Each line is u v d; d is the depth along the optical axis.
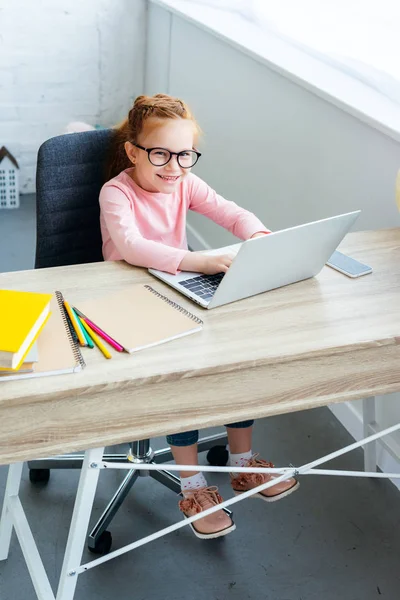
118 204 1.67
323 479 2.02
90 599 1.62
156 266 1.53
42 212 1.77
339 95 2.09
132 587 1.66
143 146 1.65
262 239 1.35
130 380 1.20
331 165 2.19
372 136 1.98
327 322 1.41
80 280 1.49
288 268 1.48
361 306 1.48
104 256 1.77
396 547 1.83
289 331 1.37
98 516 1.83
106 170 1.80
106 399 1.23
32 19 3.26
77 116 3.55
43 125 3.50
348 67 2.28
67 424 1.22
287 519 1.87
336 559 1.77
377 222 2.02
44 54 3.35
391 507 1.95
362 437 2.13
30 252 3.03
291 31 2.57
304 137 2.30
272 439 2.14
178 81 3.23
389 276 1.60
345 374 1.40
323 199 2.26
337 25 2.34
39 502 1.86
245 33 2.71
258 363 1.28
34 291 1.43
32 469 1.89
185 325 1.34
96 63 3.47
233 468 1.40
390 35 2.12
